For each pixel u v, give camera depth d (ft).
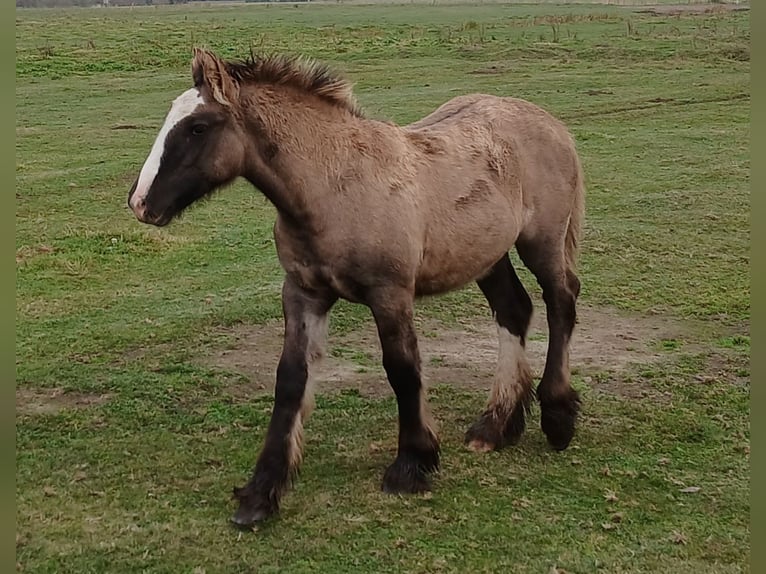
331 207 14.16
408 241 14.60
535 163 17.63
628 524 14.43
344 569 12.94
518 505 14.93
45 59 74.33
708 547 13.76
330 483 15.49
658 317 24.89
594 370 21.06
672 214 35.01
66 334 22.31
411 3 180.04
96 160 43.04
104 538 13.52
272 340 22.53
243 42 87.71
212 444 16.88
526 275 28.27
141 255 29.22
